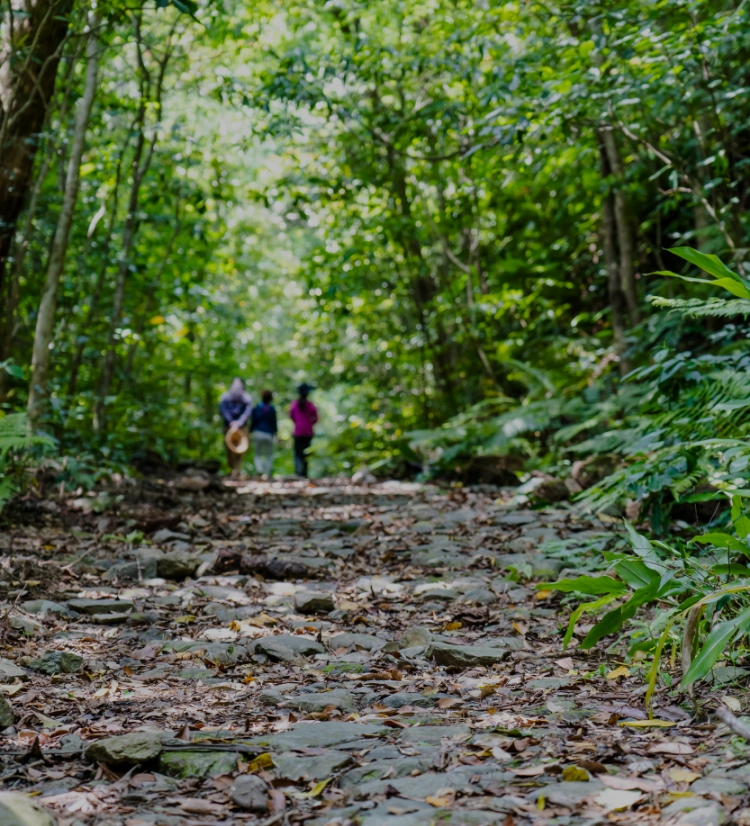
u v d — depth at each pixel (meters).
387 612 5.88
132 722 3.63
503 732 3.32
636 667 4.21
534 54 9.45
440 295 16.56
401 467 14.23
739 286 4.04
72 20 8.40
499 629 5.31
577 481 10.01
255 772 3.01
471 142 12.25
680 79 8.74
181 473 14.34
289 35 14.25
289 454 27.25
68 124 11.65
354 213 16.38
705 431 6.61
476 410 14.32
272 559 7.00
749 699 3.56
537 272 15.70
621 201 11.66
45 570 6.56
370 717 3.65
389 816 2.58
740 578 4.09
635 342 11.53
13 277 10.57
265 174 17.41
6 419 7.33
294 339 22.00
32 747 3.16
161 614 5.70
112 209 13.91
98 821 2.64
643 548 4.07
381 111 13.45
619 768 2.91
